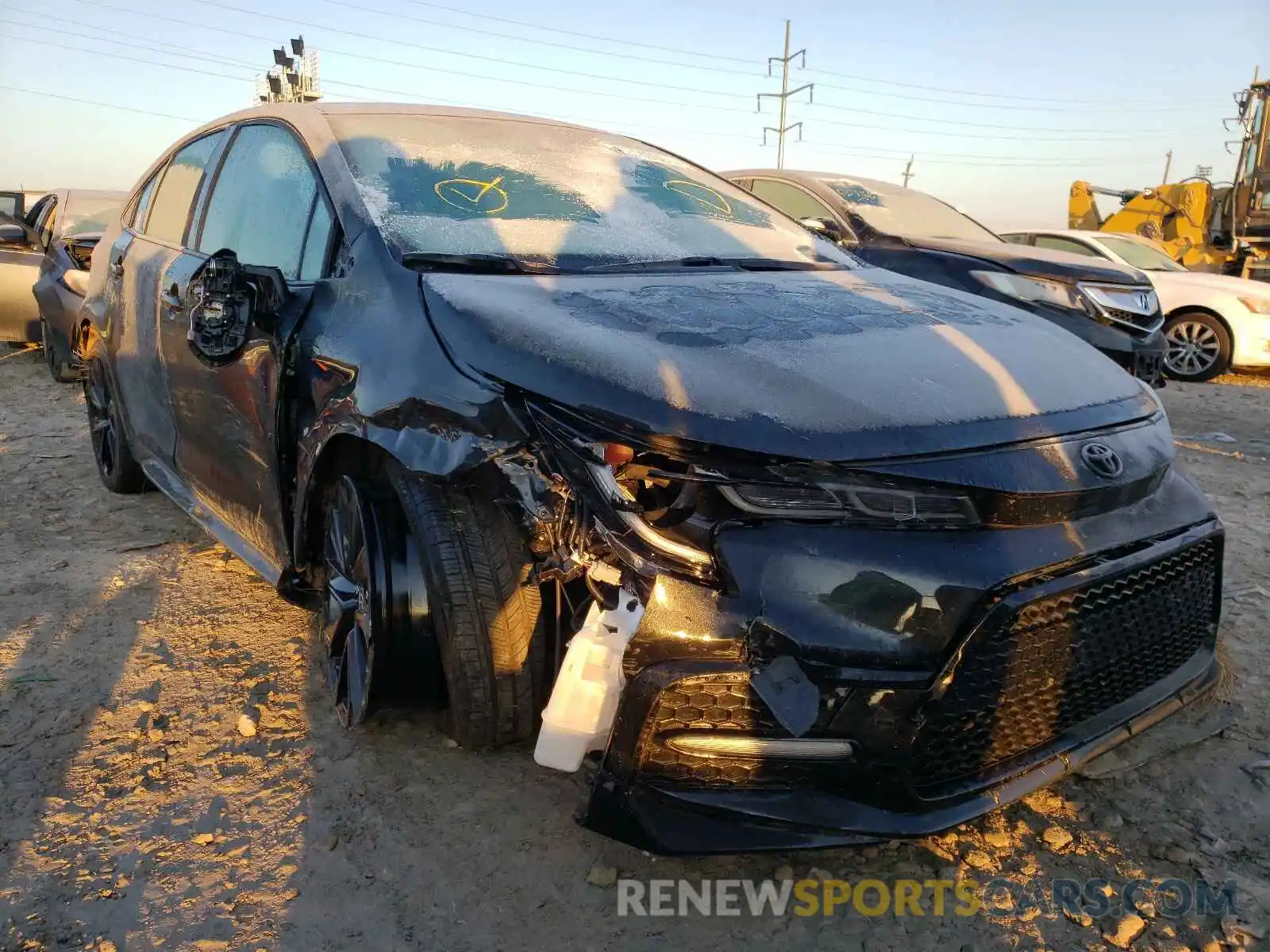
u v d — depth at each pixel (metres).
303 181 3.06
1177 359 10.00
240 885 2.10
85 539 4.14
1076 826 2.33
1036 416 2.11
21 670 2.99
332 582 2.61
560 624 2.26
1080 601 2.02
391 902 2.06
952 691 1.88
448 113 3.49
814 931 2.00
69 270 6.28
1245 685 2.98
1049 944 1.97
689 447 1.90
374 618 2.32
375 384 2.36
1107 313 6.27
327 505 2.72
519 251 2.79
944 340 2.35
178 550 4.01
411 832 2.26
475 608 2.22
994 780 2.00
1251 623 3.45
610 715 1.95
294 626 3.30
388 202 2.83
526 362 2.10
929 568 1.86
